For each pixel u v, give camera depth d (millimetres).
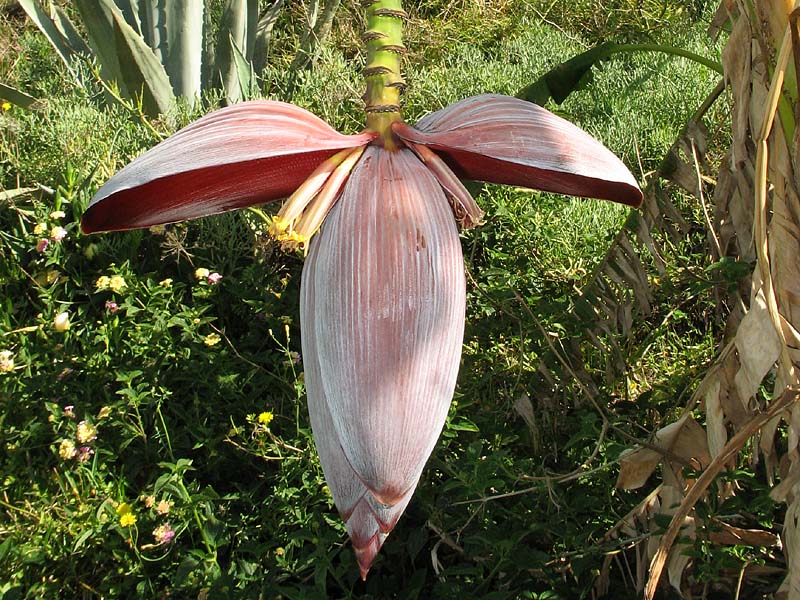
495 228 1312
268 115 454
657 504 781
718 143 1334
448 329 434
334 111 1542
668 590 796
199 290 1139
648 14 2160
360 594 869
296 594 738
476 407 1016
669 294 1051
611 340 992
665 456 731
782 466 691
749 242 770
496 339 1086
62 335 1069
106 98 1666
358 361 423
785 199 568
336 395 428
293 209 438
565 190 519
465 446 936
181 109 1570
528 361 1040
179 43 1753
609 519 852
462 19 2320
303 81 1664
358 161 460
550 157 461
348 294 427
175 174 450
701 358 1094
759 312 588
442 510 805
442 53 2117
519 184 520
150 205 488
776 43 549
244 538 872
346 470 457
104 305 1220
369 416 422
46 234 1229
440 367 433
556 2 2348
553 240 1273
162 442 984
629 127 1556
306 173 487
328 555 783
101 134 1470
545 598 748
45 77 1884
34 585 830
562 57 1935
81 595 856
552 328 1081
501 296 992
